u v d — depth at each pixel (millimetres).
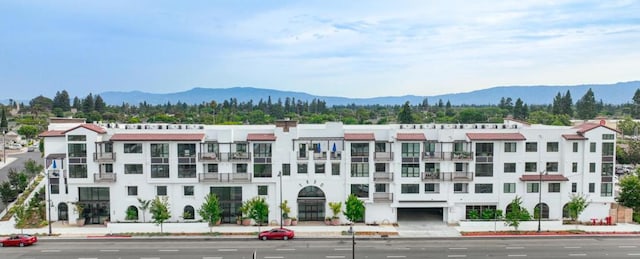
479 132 73750
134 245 62062
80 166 72000
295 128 72688
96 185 72188
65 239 64875
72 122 83688
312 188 73812
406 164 73062
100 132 71750
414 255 57062
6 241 61219
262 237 64688
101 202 72938
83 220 72250
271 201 73250
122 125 78250
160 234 66938
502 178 73000
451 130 73188
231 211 73750
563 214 73688
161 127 77250
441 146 73438
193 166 72688
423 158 72625
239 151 73188
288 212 72000
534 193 73188
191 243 63125
